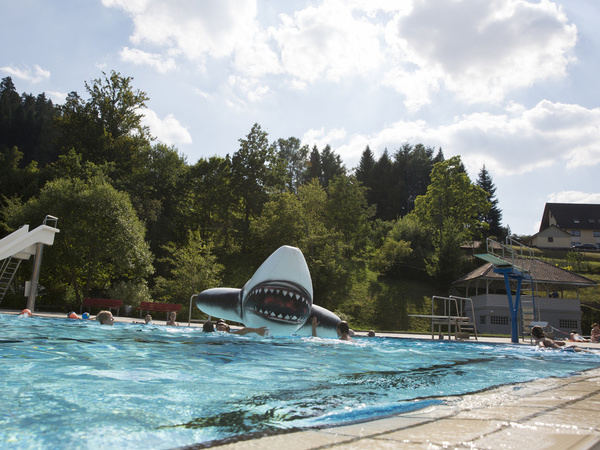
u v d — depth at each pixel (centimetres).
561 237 7706
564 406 232
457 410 225
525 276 1922
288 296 1012
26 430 202
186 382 371
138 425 214
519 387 355
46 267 2708
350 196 5619
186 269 2894
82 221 2681
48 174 4053
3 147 7506
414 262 4831
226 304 1173
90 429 205
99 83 4762
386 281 4369
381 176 8912
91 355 541
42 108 10250
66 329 980
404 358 725
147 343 733
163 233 4266
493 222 8344
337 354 723
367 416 226
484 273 3597
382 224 6650
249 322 1087
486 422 186
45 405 259
